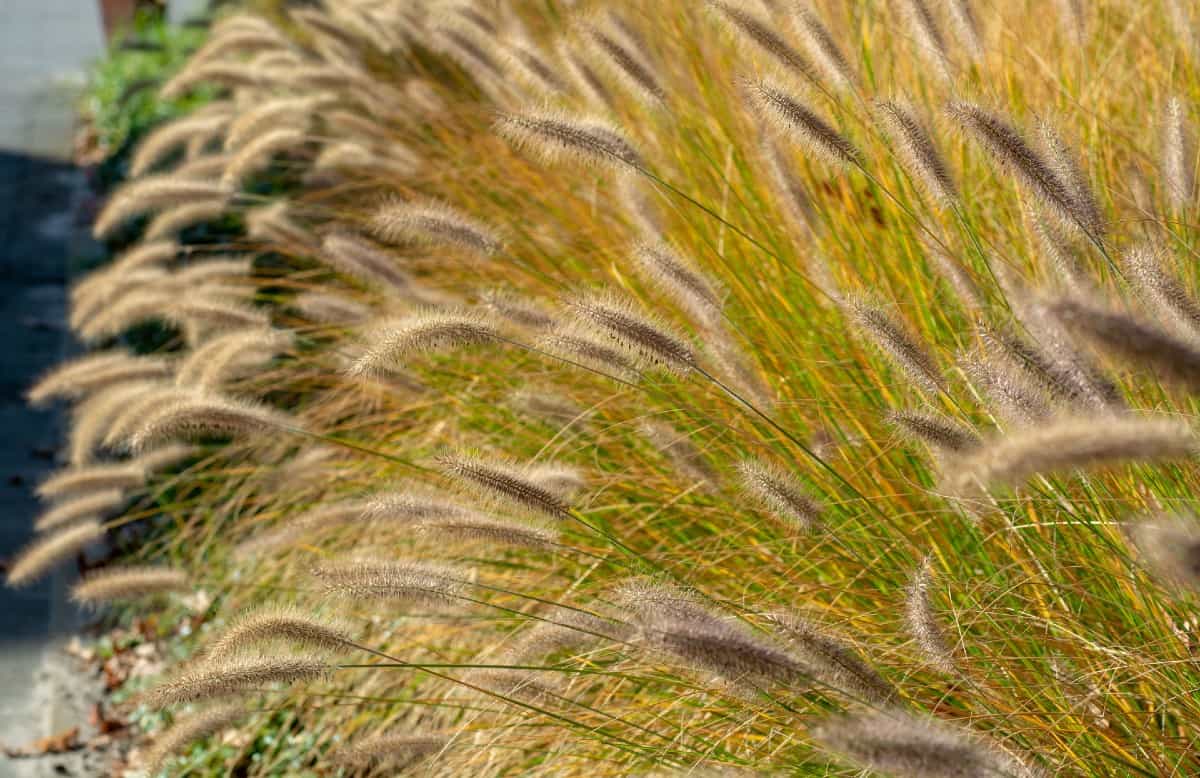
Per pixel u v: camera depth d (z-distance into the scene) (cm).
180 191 569
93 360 534
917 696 321
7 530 662
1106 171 433
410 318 352
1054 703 309
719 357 383
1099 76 462
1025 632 328
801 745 316
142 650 554
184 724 349
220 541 563
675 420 432
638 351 329
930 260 412
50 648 570
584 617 333
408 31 657
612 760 346
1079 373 270
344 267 486
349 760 348
